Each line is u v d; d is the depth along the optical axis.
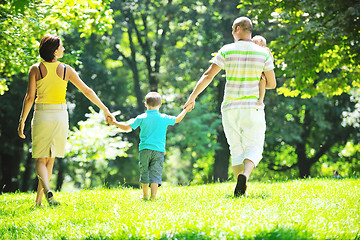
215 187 13.37
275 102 38.06
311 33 19.72
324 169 52.91
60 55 10.23
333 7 19.22
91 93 10.56
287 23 20.92
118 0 42.97
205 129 41.25
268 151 47.69
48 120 9.89
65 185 56.59
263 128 9.87
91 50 45.94
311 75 21.73
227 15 38.22
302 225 6.28
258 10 21.12
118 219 7.50
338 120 43.62
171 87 47.88
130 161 48.97
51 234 6.95
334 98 40.03
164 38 44.56
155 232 6.29
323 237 5.70
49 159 10.34
